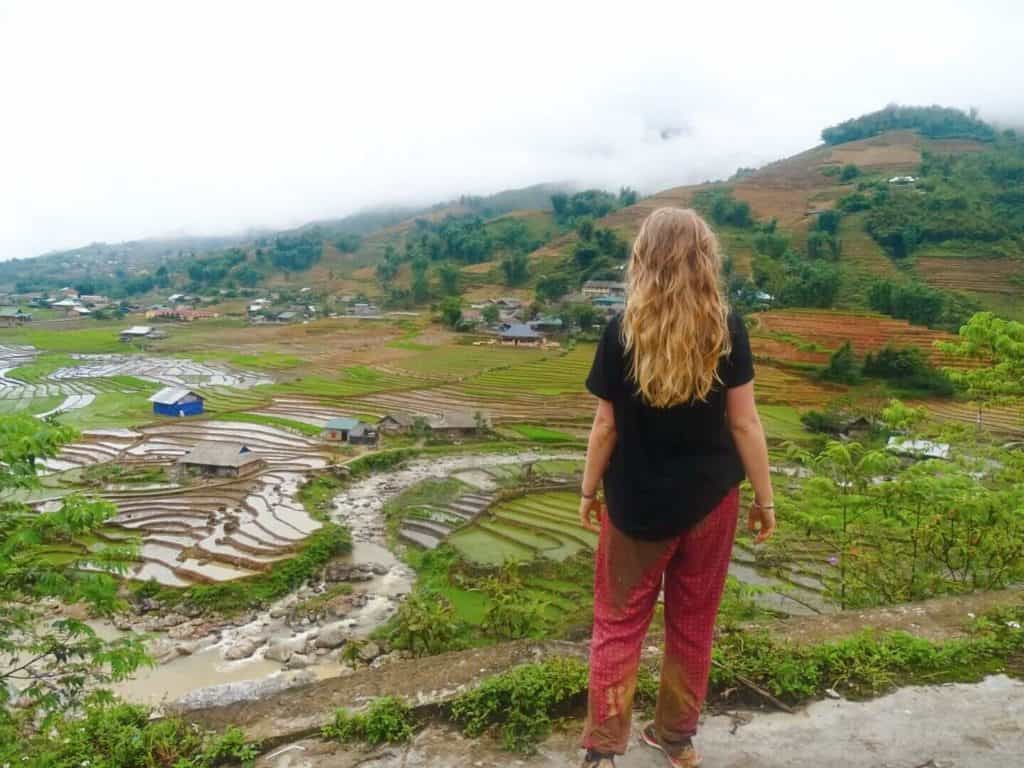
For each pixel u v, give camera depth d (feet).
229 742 12.43
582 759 11.68
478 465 167.22
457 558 104.83
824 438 161.48
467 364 284.41
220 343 374.84
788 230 452.76
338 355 321.11
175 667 74.79
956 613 17.72
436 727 12.84
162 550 107.55
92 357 341.00
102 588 22.71
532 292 448.24
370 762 11.98
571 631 74.23
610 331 9.84
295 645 79.46
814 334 253.44
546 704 12.87
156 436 190.08
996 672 14.43
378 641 79.61
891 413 42.73
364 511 132.67
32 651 22.47
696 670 10.75
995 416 132.57
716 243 9.52
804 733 12.34
